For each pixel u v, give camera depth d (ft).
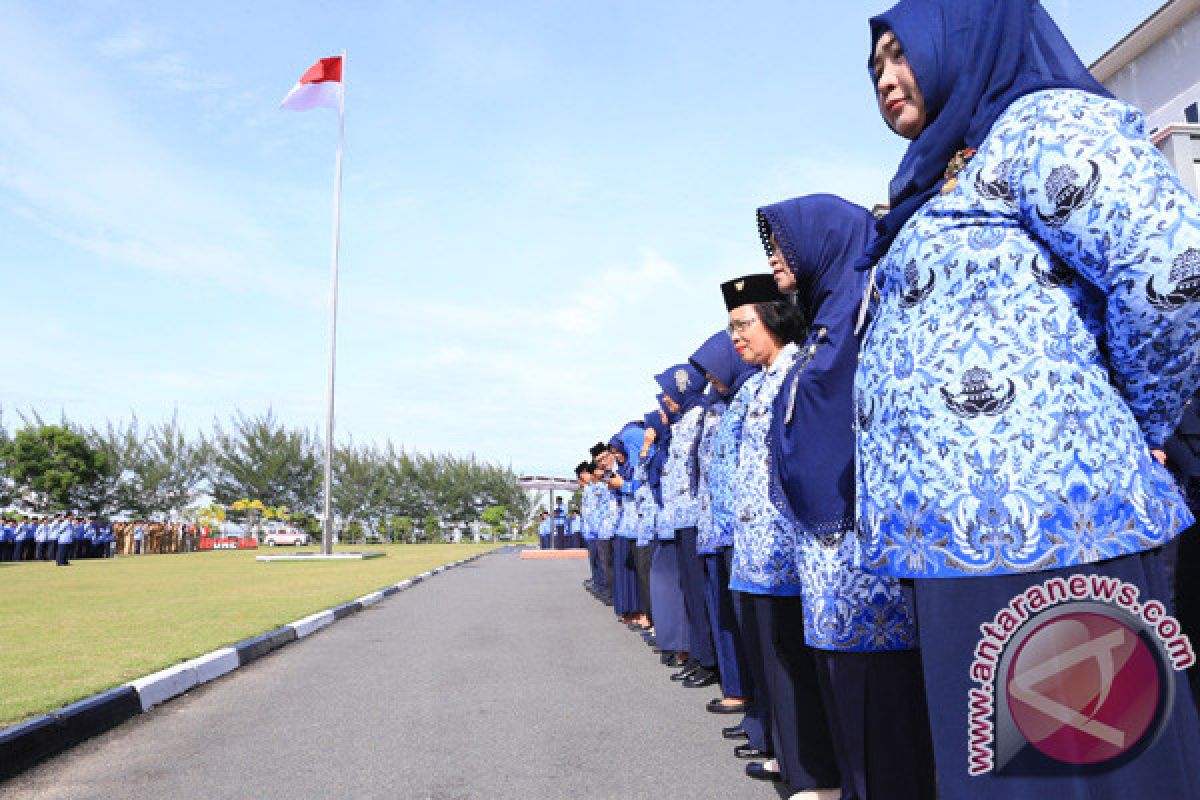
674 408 17.04
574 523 100.73
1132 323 4.00
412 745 11.83
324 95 83.35
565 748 11.44
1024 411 4.25
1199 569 4.87
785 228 7.43
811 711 8.49
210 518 177.68
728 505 11.51
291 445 189.98
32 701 13.10
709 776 9.97
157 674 15.81
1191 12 34.53
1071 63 4.61
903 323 4.76
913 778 6.81
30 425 149.07
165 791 9.91
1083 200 4.00
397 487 209.36
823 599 7.03
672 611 17.99
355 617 30.14
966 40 4.82
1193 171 17.54
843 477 6.99
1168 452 5.12
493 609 32.50
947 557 4.33
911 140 5.48
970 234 4.49
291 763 11.03
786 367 9.05
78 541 110.01
